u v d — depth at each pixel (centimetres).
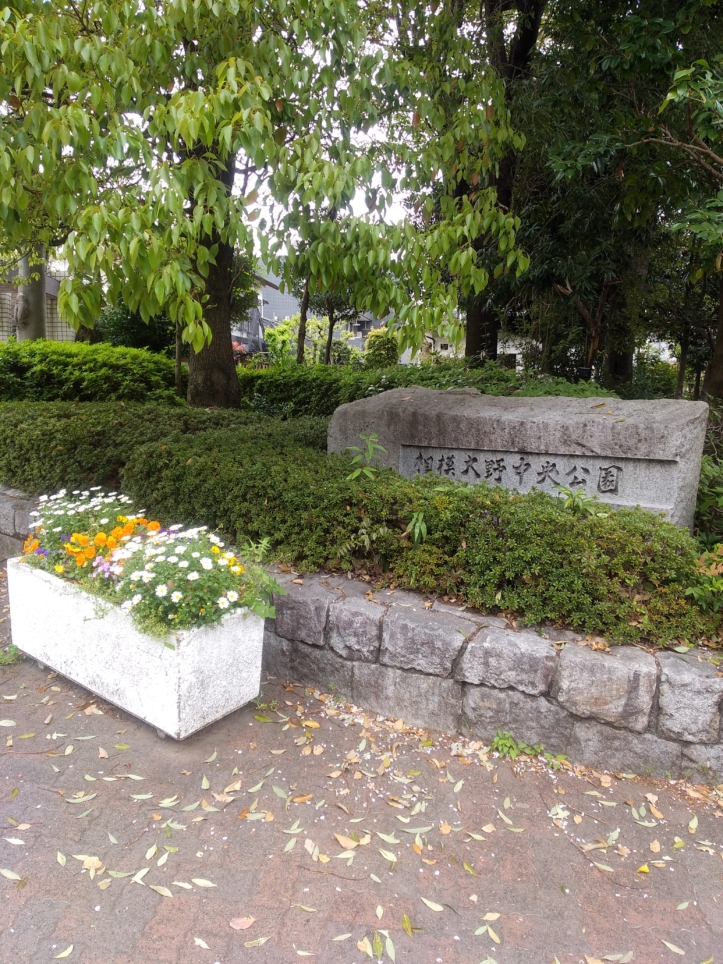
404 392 485
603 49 514
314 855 212
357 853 214
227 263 810
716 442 506
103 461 455
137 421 525
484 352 1041
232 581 262
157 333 1464
